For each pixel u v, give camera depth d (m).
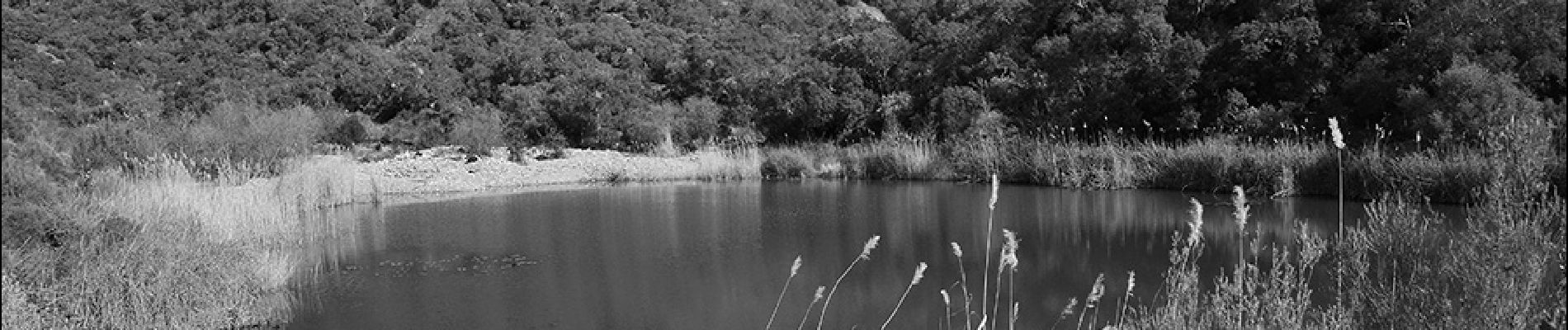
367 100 30.30
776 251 8.91
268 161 14.12
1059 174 15.08
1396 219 4.69
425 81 30.81
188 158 11.99
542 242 9.80
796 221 11.12
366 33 35.53
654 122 24.78
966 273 7.51
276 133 14.86
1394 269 4.36
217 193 9.13
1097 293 4.00
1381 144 12.56
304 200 13.09
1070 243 8.83
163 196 8.12
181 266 6.20
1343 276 4.85
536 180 18.00
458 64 33.59
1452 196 9.96
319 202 13.70
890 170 18.03
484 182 17.31
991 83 20.41
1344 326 4.00
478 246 9.53
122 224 6.57
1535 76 12.24
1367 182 11.07
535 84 31.38
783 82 25.47
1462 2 12.99
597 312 6.56
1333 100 14.32
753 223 11.05
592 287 7.39
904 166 17.73
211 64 27.72
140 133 12.30
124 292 5.83
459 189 16.53
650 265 8.30
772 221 11.17
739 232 10.27
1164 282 6.81
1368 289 4.28
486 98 31.88
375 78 30.84
